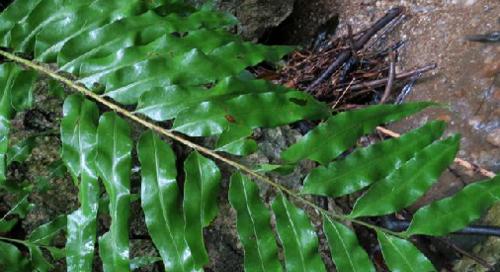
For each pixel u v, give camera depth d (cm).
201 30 77
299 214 74
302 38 160
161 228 73
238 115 73
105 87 76
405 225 116
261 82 75
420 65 137
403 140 74
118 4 79
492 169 114
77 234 76
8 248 93
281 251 107
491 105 117
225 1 134
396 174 74
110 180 73
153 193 73
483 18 129
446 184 117
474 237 114
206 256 73
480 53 125
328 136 74
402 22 147
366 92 141
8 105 78
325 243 110
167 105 74
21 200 98
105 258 75
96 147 75
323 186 74
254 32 144
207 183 73
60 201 106
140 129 106
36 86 107
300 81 143
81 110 75
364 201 74
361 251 74
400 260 73
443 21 138
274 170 74
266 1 139
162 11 82
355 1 159
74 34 78
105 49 77
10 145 106
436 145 74
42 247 96
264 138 114
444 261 117
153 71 75
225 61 75
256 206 74
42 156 106
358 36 152
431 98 128
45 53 78
